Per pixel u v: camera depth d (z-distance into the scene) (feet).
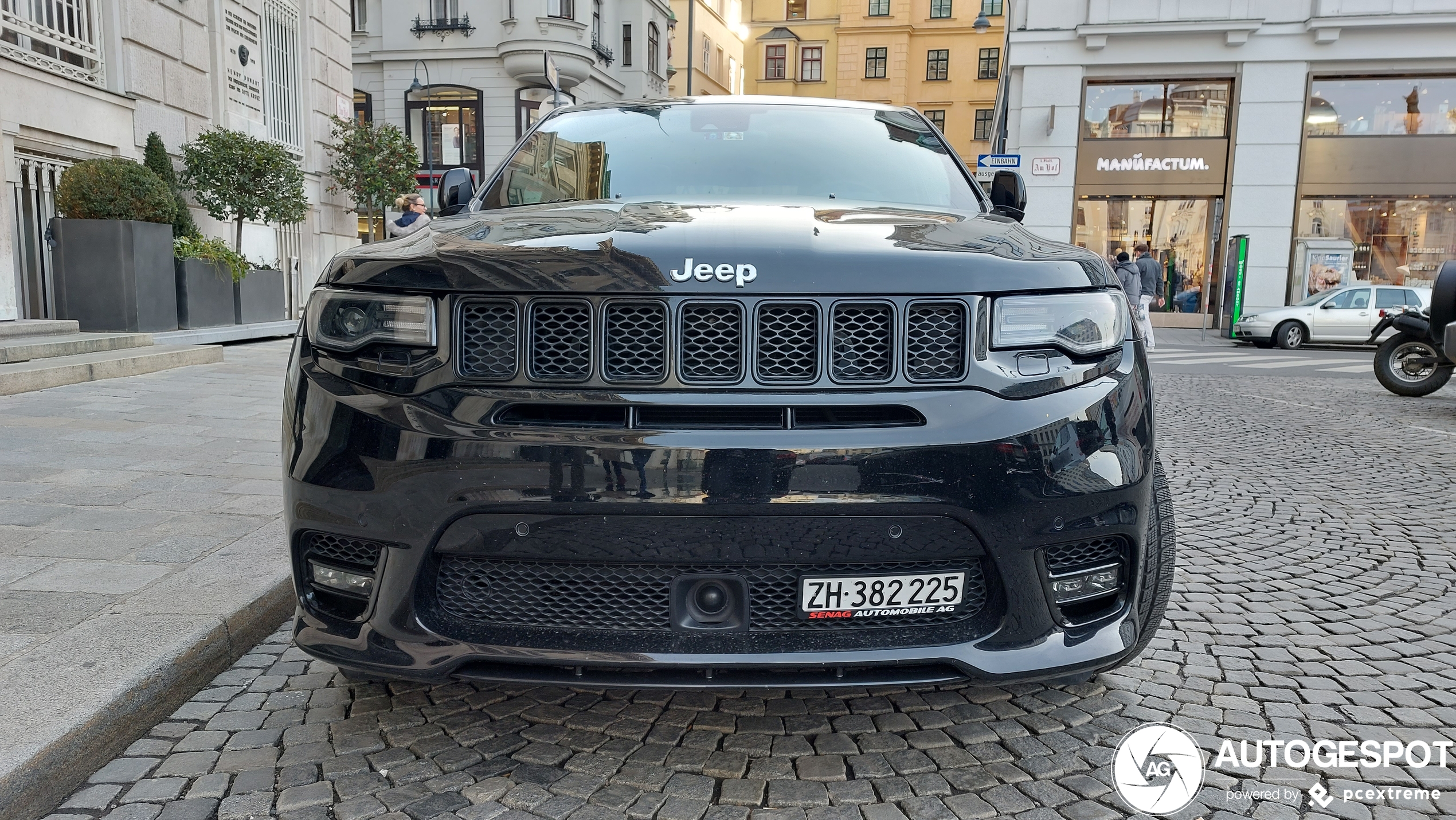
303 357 6.67
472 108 95.14
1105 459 6.23
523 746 7.09
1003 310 6.12
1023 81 67.31
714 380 5.83
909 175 9.87
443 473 5.83
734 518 5.74
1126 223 68.18
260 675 8.29
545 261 6.04
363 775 6.64
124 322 29.63
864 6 145.79
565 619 6.06
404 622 6.07
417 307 6.08
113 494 12.69
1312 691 8.32
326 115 54.19
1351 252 63.87
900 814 6.25
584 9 96.17
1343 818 6.31
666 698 7.96
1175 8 64.08
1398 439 22.06
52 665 7.38
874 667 6.05
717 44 141.90
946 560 6.04
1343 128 64.80
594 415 5.88
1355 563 12.23
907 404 5.88
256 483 13.41
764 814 6.23
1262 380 36.45
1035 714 7.75
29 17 28.96
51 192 30.12
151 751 6.97
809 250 6.15
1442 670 8.84
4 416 18.04
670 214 7.24
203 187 36.96
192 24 38.70
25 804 5.99
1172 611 10.36
